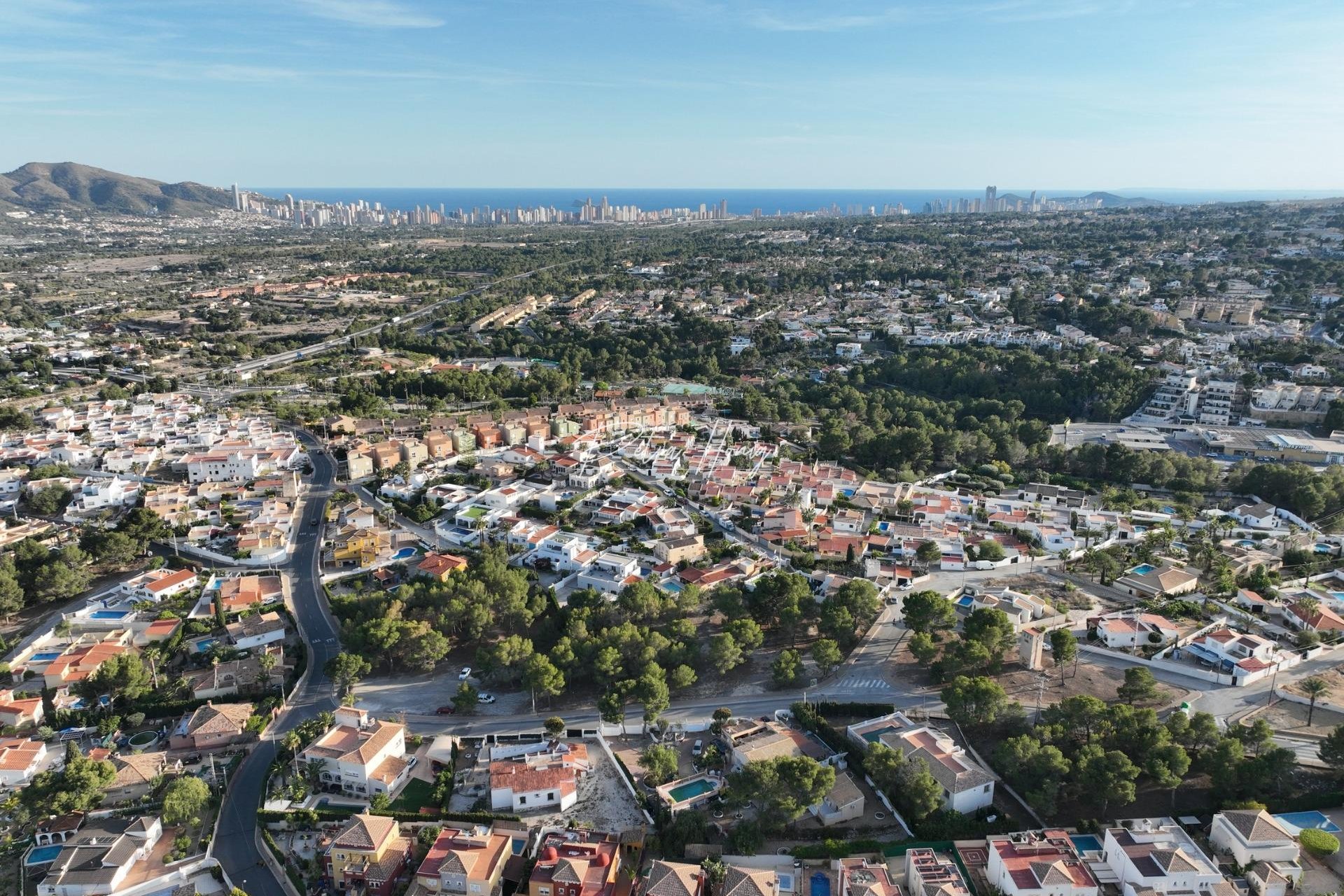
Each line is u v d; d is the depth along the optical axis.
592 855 139.38
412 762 170.62
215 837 153.25
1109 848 138.38
